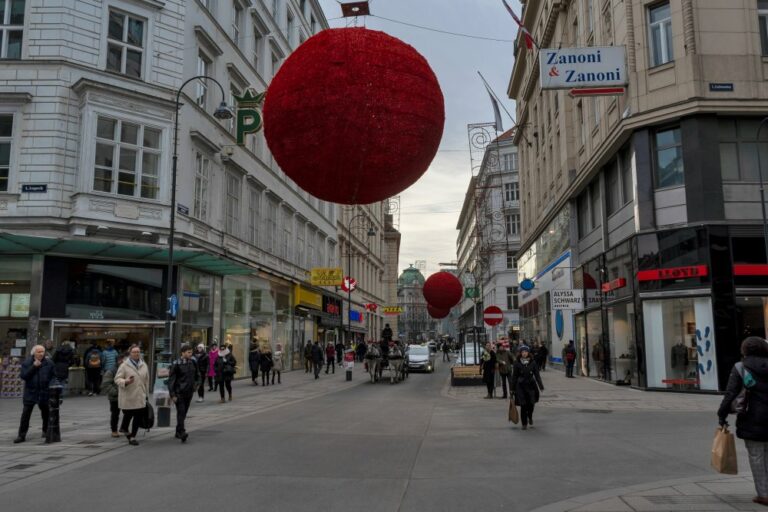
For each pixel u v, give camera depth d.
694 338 18.09
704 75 18.17
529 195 44.09
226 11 26.95
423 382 26.06
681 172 18.70
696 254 17.94
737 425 5.88
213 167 25.09
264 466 8.05
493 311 20.94
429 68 7.17
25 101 19.39
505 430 11.29
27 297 19.00
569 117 29.39
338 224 50.06
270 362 24.19
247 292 28.56
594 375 25.31
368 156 6.74
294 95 6.71
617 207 22.70
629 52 19.52
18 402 17.11
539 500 6.22
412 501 6.21
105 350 19.41
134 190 20.52
